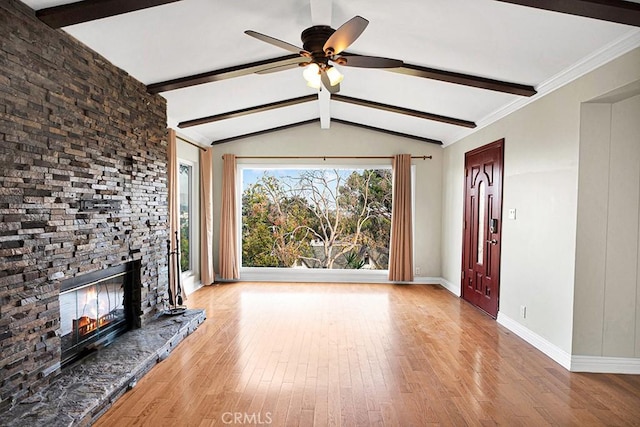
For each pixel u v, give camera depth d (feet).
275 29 10.31
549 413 8.19
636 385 9.47
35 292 7.71
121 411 8.07
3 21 6.86
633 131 10.02
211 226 20.80
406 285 21.30
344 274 21.94
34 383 7.74
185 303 17.01
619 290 10.16
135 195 11.75
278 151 21.89
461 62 11.19
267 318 14.83
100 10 7.61
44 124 7.92
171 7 8.47
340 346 11.94
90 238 9.53
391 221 21.67
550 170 11.43
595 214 10.14
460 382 9.58
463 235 18.28
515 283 13.37
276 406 8.36
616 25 8.02
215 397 8.72
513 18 8.48
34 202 7.66
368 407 8.36
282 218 23.95
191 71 11.96
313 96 17.07
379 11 9.29
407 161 21.34
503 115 14.30
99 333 10.61
